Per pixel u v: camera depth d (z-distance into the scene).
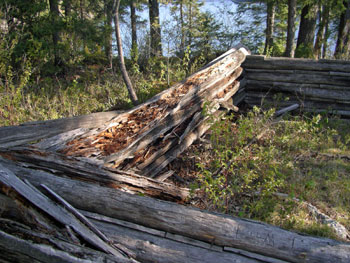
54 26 10.38
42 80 9.42
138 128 4.28
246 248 2.45
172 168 4.91
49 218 2.46
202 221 2.54
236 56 7.28
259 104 7.76
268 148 4.60
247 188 4.13
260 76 7.59
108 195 2.72
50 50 10.23
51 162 3.10
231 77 6.86
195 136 5.18
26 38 10.16
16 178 2.64
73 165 3.14
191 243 2.51
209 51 12.85
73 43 10.74
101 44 11.41
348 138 5.62
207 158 5.02
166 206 2.65
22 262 2.28
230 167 4.09
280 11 14.93
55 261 2.24
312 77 7.13
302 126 5.40
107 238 2.48
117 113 4.74
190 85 5.69
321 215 3.67
